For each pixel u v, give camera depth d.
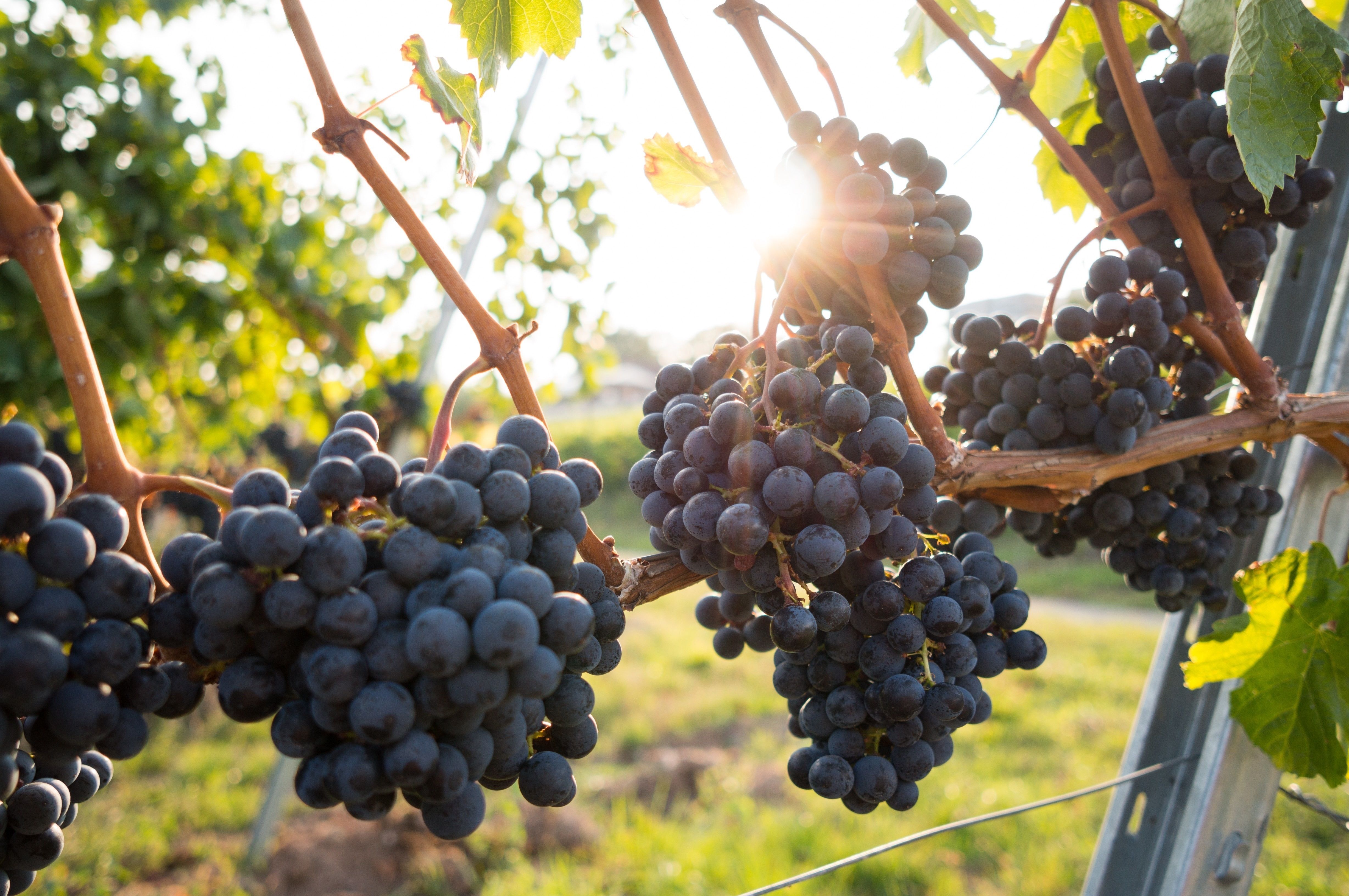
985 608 1.04
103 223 4.85
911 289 1.01
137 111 4.62
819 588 1.06
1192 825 1.53
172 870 4.50
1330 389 1.53
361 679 0.69
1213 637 1.36
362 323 5.90
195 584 0.69
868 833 4.90
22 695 0.65
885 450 0.94
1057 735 6.40
